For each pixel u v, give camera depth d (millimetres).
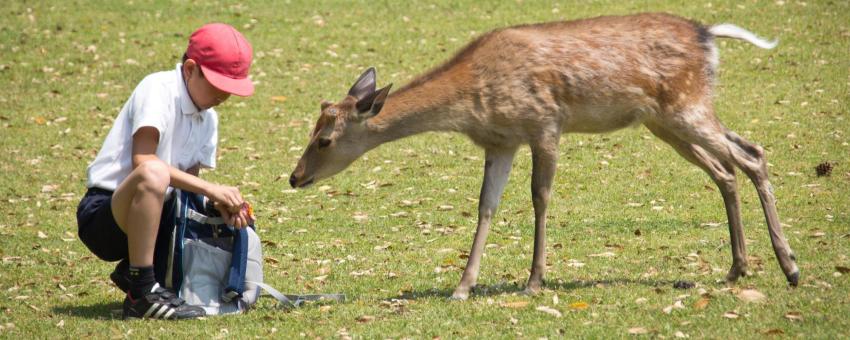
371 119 10148
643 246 12148
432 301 9625
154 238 8734
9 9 28297
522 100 9898
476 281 10562
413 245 12805
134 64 24234
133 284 8906
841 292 9258
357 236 13445
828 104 19516
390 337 8305
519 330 8367
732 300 9016
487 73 10008
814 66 21984
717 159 10266
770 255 11219
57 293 10492
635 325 8375
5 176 17297
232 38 8945
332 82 22844
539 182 9977
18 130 20031
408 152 18391
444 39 25453
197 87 8961
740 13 25938
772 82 21234
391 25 26906
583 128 10297
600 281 10344
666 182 15812
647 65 9977
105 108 21438
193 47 8906
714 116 10164
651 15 10352
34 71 23812
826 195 14352
